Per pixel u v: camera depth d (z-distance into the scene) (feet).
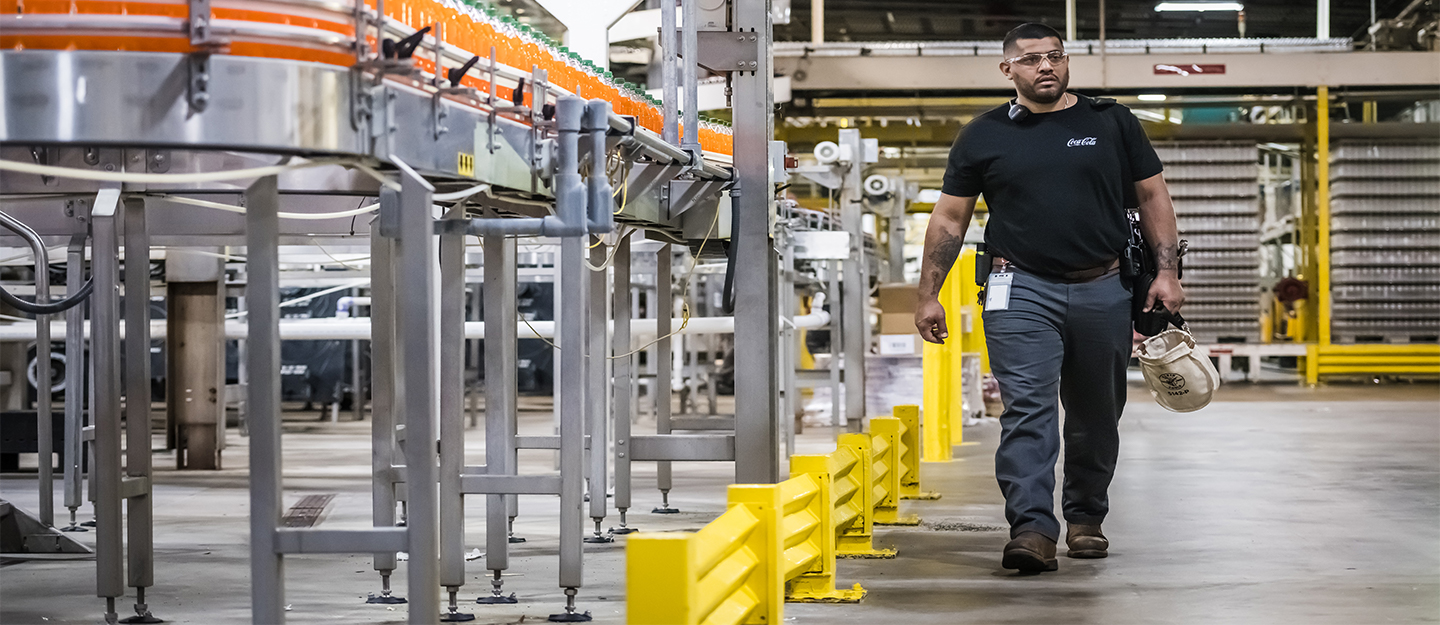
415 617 7.29
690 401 41.14
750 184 14.52
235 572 13.01
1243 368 70.54
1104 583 12.00
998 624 10.16
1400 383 59.77
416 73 7.13
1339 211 61.21
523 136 9.28
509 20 9.36
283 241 19.36
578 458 10.12
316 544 7.24
